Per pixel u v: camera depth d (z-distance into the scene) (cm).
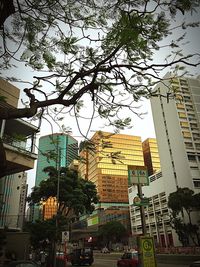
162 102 7531
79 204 2669
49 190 2734
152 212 7675
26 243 2552
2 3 414
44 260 2678
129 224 9031
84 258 3334
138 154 11594
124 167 11188
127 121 636
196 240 5472
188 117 7056
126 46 533
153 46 547
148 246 960
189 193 4747
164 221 7012
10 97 2159
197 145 6831
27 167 2030
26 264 1204
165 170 7106
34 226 2466
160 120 7531
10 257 2402
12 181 2781
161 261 2975
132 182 1062
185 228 4800
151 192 7819
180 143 6781
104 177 10794
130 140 11719
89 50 589
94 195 3066
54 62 585
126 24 500
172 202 4800
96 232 8912
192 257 2591
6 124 2159
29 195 2817
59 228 2406
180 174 6638
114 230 7706
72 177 2855
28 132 2275
